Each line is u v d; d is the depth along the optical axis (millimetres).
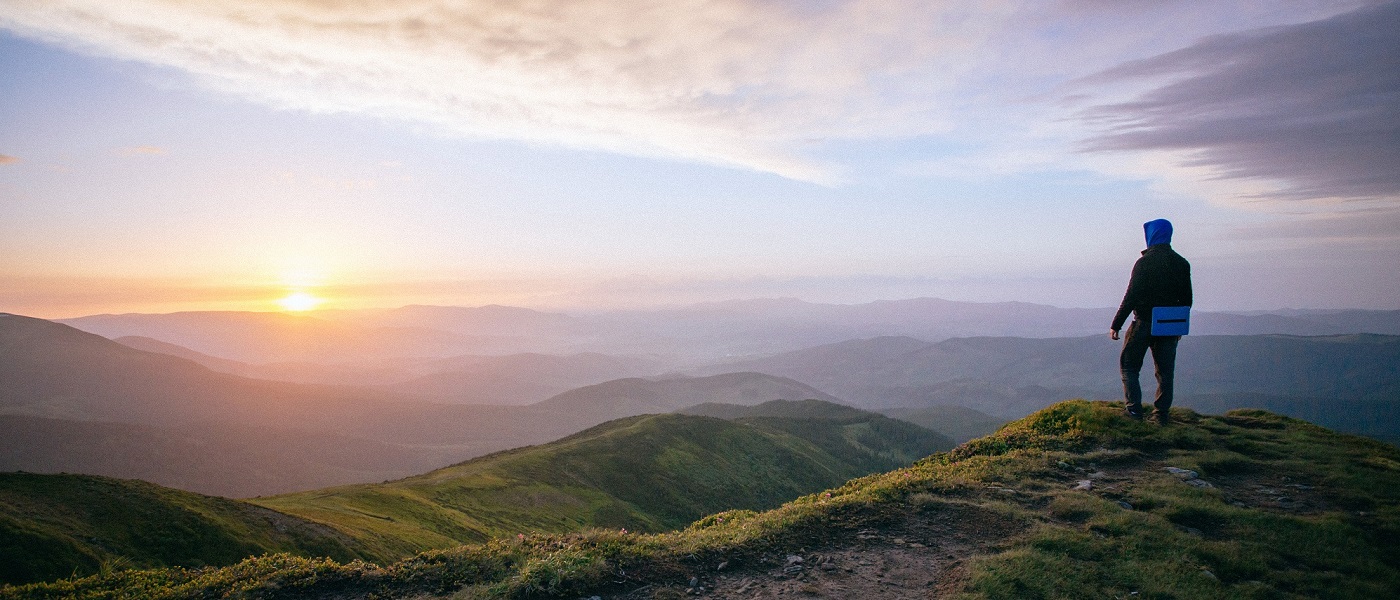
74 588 7637
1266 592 6785
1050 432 13945
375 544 48469
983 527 8906
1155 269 13234
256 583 7395
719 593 7152
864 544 8547
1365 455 11391
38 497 37500
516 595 6914
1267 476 10703
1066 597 6742
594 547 8242
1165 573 7227
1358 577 7133
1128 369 14125
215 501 45031
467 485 86500
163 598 7172
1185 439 12414
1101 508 9188
